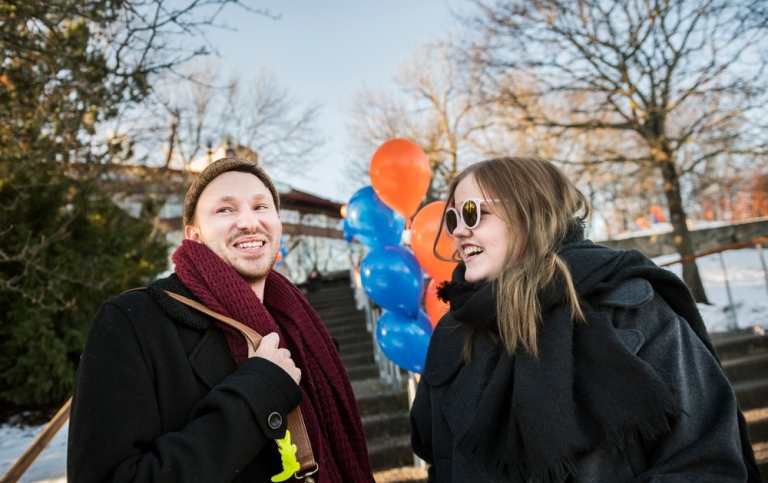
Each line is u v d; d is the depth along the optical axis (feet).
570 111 24.13
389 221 9.26
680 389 3.22
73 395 3.20
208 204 4.04
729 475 3.02
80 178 16.75
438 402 4.34
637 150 26.76
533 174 4.23
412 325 8.79
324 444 3.90
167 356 3.42
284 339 4.21
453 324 4.64
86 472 2.86
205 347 3.57
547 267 3.75
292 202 64.23
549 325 3.61
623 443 3.10
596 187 30.83
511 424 3.43
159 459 2.89
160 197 31.42
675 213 23.34
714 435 3.10
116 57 11.41
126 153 18.58
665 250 31.71
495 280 3.98
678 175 23.25
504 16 23.30
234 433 2.99
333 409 4.10
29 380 14.07
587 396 3.32
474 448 3.48
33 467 9.22
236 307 3.74
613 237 35.35
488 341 4.11
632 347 3.44
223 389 3.20
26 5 10.30
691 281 21.13
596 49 21.88
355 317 24.80
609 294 3.70
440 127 45.24
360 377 15.35
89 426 2.96
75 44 11.87
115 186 21.26
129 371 3.16
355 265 36.11
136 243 19.63
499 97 24.81
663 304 3.72
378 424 10.95
